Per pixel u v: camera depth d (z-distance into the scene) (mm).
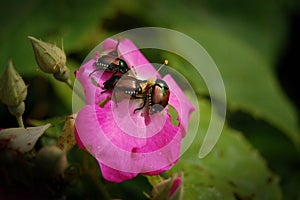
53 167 243
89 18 325
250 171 312
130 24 339
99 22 326
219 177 307
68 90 304
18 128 253
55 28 320
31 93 302
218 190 302
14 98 257
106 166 248
